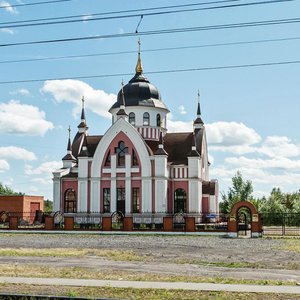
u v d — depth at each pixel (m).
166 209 67.12
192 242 44.41
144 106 73.94
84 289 18.91
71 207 70.94
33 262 28.36
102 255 32.66
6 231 59.84
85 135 73.19
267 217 69.69
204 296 17.58
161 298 17.25
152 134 74.06
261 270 25.39
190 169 69.12
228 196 84.38
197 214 67.88
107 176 68.81
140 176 67.56
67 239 47.97
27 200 78.25
